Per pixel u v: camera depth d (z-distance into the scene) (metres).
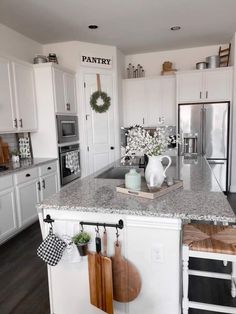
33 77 3.96
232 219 1.38
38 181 3.61
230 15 3.70
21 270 2.55
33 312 1.99
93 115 4.81
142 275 1.62
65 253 1.72
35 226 3.58
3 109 3.34
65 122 4.29
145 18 3.72
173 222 1.51
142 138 1.82
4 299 2.14
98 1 3.16
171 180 2.01
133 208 1.56
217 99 4.79
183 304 1.73
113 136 5.09
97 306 1.64
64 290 1.81
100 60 4.85
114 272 1.62
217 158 4.82
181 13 3.60
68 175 4.35
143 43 4.88
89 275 1.64
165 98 5.31
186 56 5.37
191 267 2.51
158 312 1.63
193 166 2.95
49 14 3.47
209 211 1.48
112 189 2.01
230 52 4.90
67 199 1.78
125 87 5.52
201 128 4.83
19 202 3.22
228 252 1.57
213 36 4.62
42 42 4.57
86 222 1.66
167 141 1.88
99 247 1.61
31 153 4.14
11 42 3.93
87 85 4.72
